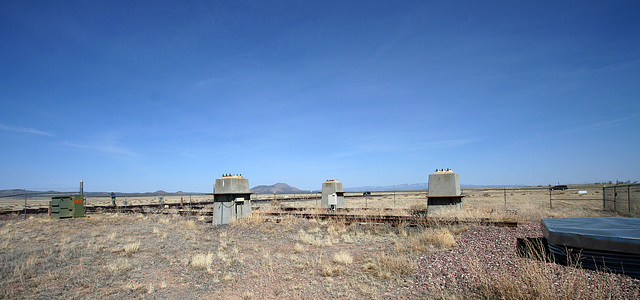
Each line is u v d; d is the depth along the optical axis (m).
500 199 46.97
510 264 9.32
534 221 18.23
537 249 10.95
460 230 15.90
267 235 17.42
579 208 26.52
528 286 7.32
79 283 9.30
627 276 7.88
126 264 11.09
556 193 65.94
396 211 25.14
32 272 10.34
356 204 43.25
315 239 15.71
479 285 7.95
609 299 6.60
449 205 20.89
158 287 8.98
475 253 10.95
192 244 15.17
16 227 21.59
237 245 14.95
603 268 8.50
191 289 8.80
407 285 8.49
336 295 8.05
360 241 15.12
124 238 17.02
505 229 15.47
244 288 8.80
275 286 8.88
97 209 35.66
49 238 17.05
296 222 21.22
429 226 17.31
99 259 12.20
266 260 11.80
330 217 21.41
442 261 10.30
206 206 37.59
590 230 9.50
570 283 7.20
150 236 17.72
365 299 7.73
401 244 13.57
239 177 23.12
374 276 9.46
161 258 12.40
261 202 45.22
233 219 22.45
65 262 11.70
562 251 9.36
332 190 31.20
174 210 33.50
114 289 8.81
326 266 10.67
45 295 8.30
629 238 8.27
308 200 51.75
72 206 27.56
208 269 10.39
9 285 9.02
